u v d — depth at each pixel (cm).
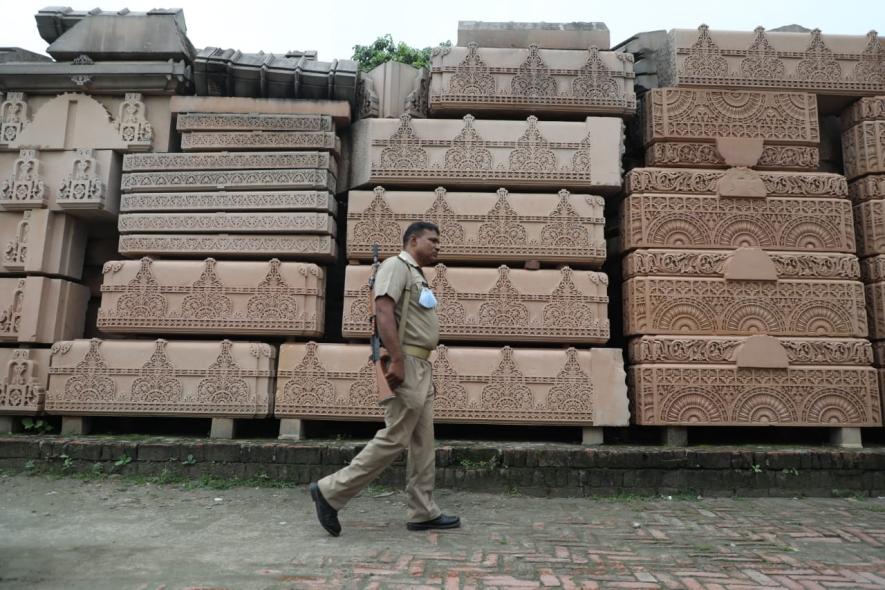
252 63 503
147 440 442
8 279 485
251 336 480
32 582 241
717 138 496
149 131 502
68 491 395
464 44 523
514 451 421
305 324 467
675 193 488
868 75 510
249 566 262
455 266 496
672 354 459
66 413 459
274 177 484
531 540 311
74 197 485
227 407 453
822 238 486
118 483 414
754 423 453
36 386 462
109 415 461
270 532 318
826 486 423
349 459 423
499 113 510
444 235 477
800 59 510
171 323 468
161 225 484
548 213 480
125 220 486
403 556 279
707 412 452
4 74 497
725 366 458
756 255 475
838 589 248
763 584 252
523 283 470
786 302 473
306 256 484
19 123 504
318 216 476
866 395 460
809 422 456
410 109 518
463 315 464
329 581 245
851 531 334
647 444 471
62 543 294
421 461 328
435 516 328
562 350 462
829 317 473
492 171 488
